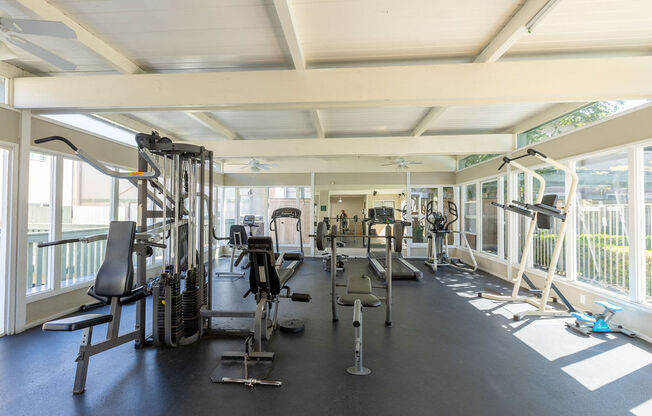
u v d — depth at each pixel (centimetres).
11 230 346
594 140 403
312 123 608
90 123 472
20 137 353
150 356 298
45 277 399
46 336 342
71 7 260
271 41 316
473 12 270
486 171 720
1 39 220
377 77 336
